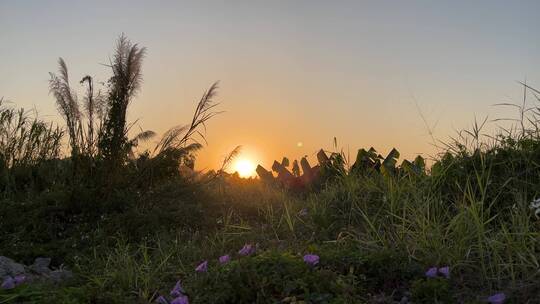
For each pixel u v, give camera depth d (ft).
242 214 26.04
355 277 14.56
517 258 14.93
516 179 19.21
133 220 24.44
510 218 17.66
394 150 28.27
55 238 24.45
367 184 24.12
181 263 18.02
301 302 12.96
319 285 13.75
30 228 25.43
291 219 22.57
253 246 19.16
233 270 14.62
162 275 17.16
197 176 30.12
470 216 17.06
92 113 30.14
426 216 19.20
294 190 30.55
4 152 33.42
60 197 27.73
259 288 13.93
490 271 14.85
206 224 24.48
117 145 28.50
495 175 20.57
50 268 21.58
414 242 16.57
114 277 16.87
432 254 15.62
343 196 23.13
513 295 13.44
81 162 29.73
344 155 27.43
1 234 24.85
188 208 25.75
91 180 28.66
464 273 14.99
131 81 29.71
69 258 21.81
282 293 13.65
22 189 31.81
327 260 15.52
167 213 25.07
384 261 15.38
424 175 22.59
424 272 14.92
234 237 21.16
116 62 29.68
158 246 21.42
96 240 23.31
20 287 15.60
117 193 27.48
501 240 15.81
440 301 13.47
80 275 18.28
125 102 29.32
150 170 28.89
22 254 22.36
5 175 31.73
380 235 18.29
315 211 22.13
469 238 16.11
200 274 15.74
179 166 30.81
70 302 14.16
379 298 14.01
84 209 26.68
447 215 18.42
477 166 21.30
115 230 24.23
